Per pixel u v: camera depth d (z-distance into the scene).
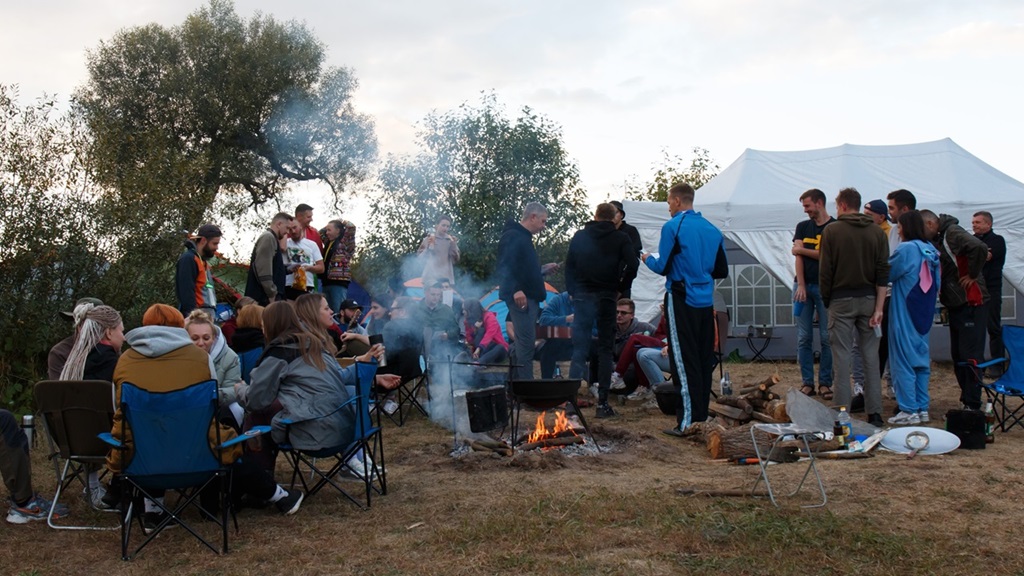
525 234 7.50
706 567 3.57
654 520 4.20
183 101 21.02
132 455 3.91
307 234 9.38
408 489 5.03
